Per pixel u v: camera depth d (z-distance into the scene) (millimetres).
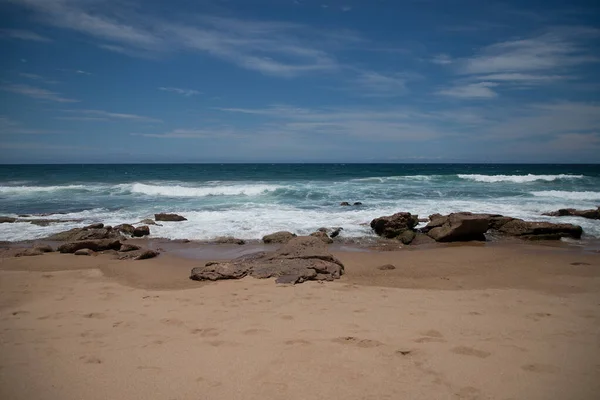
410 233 12961
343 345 4574
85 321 5586
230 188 24688
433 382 3721
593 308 6094
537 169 71375
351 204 19391
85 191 25000
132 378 3820
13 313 5973
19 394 3541
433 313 5828
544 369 3984
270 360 4188
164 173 45875
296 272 8281
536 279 8312
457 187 26438
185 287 7754
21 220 15609
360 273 8867
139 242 12531
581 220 15469
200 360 4207
